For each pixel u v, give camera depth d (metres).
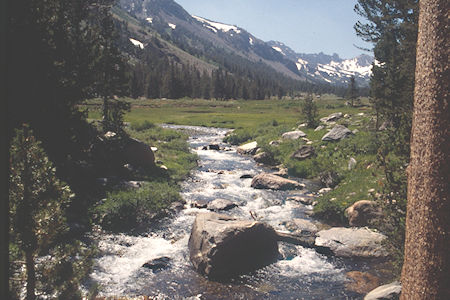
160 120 67.31
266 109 118.88
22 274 5.20
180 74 167.75
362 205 12.23
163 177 19.12
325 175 19.75
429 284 3.65
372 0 23.28
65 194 5.51
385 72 25.62
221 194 17.41
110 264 9.45
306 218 13.77
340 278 8.87
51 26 13.75
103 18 23.28
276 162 26.33
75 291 5.48
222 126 59.66
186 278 8.83
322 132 30.41
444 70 3.48
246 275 9.06
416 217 3.86
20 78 10.68
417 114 3.88
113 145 18.34
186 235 11.84
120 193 14.23
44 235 5.16
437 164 3.55
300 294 8.10
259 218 13.73
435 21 3.56
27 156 5.11
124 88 22.72
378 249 10.02
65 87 13.02
